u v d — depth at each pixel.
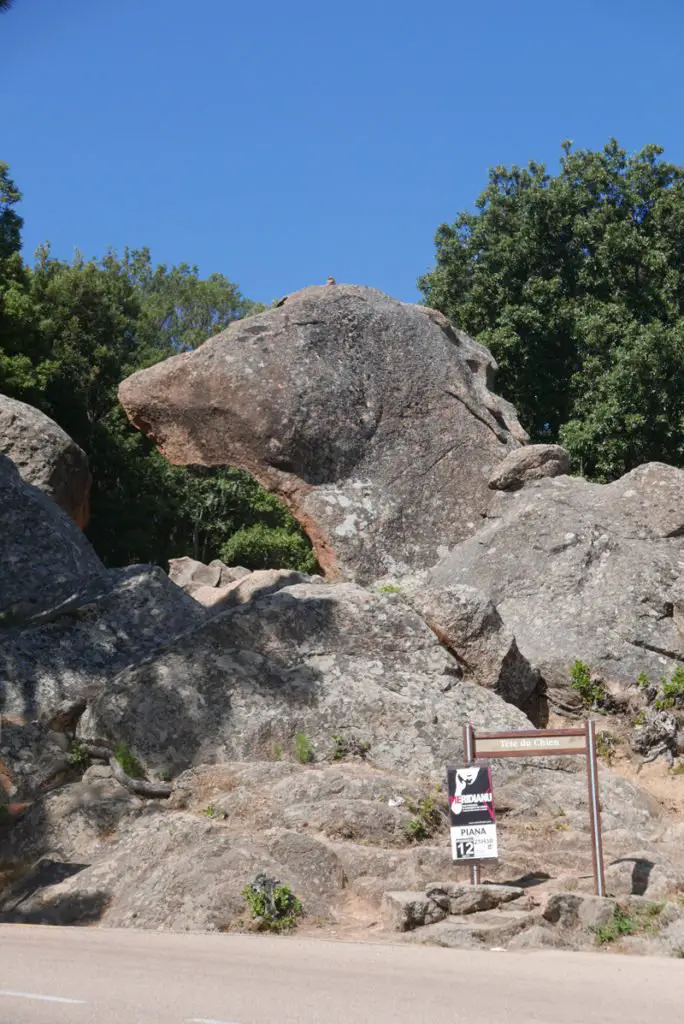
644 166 36.25
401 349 20.69
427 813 11.66
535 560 17.59
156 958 7.57
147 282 81.62
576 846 11.61
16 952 7.68
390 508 19.67
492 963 7.90
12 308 35.88
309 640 14.27
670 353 28.88
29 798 12.98
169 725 13.22
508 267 36.31
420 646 14.59
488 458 20.17
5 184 43.59
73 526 18.44
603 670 15.89
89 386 43.22
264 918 9.36
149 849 10.74
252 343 20.25
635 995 6.67
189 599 16.14
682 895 10.43
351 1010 5.91
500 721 13.80
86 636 15.04
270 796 11.66
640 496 18.17
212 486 43.28
